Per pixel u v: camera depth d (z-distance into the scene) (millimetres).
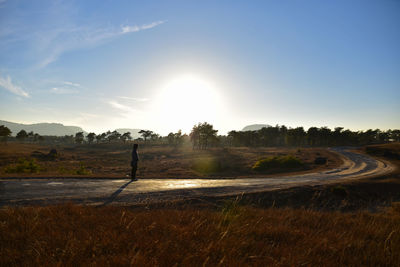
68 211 5348
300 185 18875
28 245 3189
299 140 158750
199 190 12641
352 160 67875
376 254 3432
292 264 2912
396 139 173125
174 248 3285
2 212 4809
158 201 8984
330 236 4496
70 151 135625
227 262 2902
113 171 60375
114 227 4238
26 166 29750
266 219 5891
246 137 162625
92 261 2826
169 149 140000
